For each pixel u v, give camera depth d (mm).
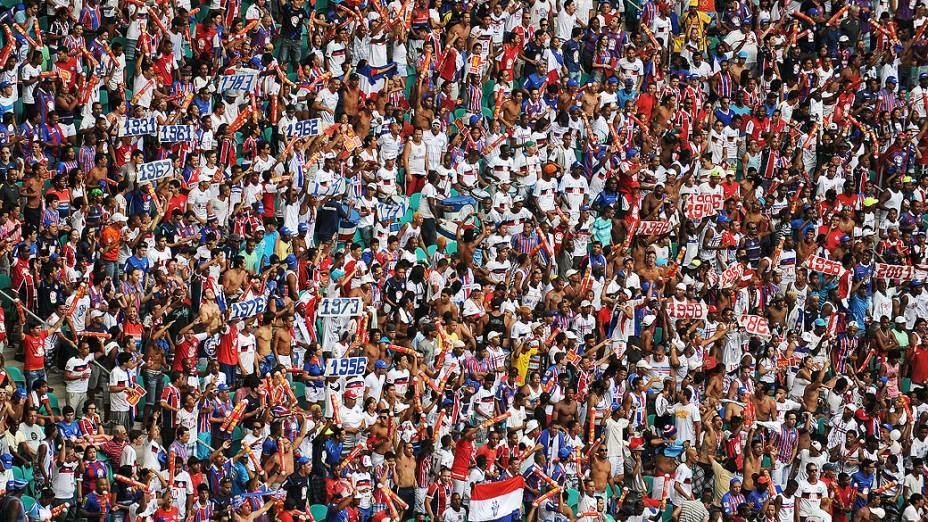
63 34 54062
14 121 51688
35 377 45375
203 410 45750
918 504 54438
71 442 43406
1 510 40406
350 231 54156
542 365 52750
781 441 53312
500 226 55375
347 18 60094
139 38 56000
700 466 51906
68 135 52750
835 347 58812
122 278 48250
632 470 51062
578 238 57406
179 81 55625
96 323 46844
